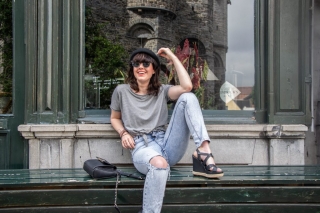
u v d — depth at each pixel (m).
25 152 3.47
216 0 3.89
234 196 2.64
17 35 3.48
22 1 3.49
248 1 3.56
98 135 3.28
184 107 2.75
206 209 2.64
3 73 3.53
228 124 3.36
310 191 2.65
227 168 3.10
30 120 3.31
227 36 3.72
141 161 2.60
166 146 2.85
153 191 2.45
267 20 3.38
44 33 3.27
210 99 3.64
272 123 3.32
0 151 3.46
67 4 3.28
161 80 3.54
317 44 4.12
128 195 2.61
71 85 3.36
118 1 3.86
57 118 3.29
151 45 4.11
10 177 2.75
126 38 3.93
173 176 2.72
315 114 4.13
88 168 2.69
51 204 2.59
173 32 4.18
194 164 2.72
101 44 3.63
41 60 3.27
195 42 4.01
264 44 3.42
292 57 3.34
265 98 3.42
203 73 3.75
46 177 2.74
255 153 3.35
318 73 4.14
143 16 4.05
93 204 2.62
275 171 2.93
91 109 3.45
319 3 4.10
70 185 2.58
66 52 3.29
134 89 2.98
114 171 2.66
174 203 2.64
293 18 3.34
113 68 3.63
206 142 2.70
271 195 2.65
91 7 3.59
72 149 3.28
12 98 3.50
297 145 3.31
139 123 2.94
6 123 3.46
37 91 3.30
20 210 2.58
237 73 3.59
